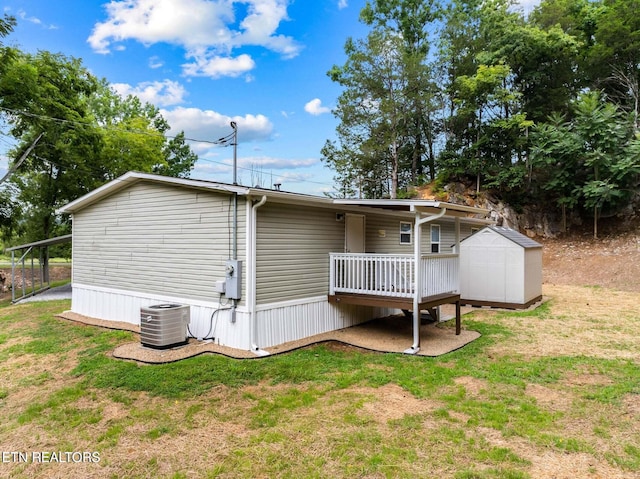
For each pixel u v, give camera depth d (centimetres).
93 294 1019
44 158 1770
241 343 693
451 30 2458
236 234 702
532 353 685
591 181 1955
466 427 412
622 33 2172
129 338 781
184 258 792
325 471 338
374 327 900
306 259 802
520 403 472
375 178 2619
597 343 746
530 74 2200
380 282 778
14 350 731
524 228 2170
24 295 1426
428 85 2294
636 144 1808
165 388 528
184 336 726
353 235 934
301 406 472
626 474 328
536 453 361
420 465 344
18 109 1500
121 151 2067
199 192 764
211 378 561
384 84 2317
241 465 350
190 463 357
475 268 1178
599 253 1834
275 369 597
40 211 1891
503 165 2281
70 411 471
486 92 2191
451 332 852
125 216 929
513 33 2145
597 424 417
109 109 2494
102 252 995
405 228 1166
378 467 341
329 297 845
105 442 398
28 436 417
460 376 570
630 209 2048
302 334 785
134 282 906
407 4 2602
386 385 538
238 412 459
